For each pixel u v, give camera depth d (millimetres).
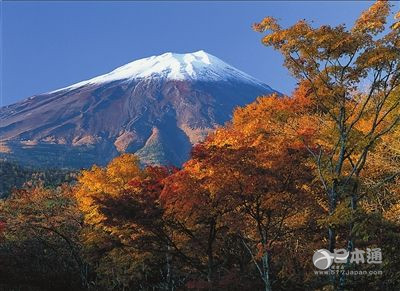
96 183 22375
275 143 14086
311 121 15250
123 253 21812
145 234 18438
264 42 12133
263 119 14516
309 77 12234
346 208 11078
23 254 32375
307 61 12016
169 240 18125
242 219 15156
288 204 14430
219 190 14031
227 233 16891
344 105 12297
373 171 16531
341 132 12125
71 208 28906
